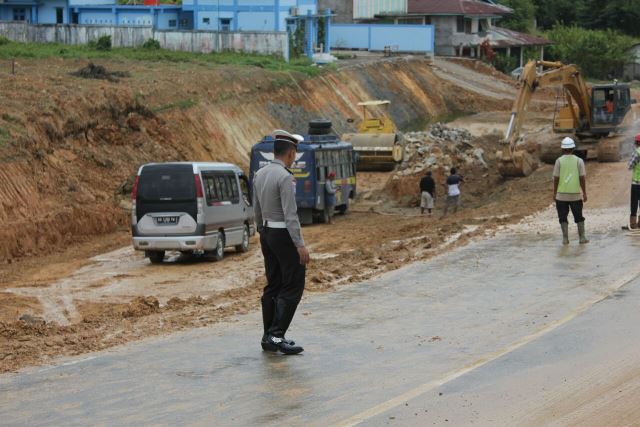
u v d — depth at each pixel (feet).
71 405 38.09
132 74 173.99
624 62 382.22
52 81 151.64
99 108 143.43
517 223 98.02
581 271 69.00
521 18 412.98
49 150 127.13
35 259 98.84
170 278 84.12
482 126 251.19
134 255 100.89
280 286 46.65
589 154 167.12
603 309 55.26
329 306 59.52
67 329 55.47
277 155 45.34
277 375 42.16
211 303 65.16
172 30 225.35
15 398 39.22
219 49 229.04
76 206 116.26
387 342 48.85
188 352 47.06
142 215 92.12
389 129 184.96
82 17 259.19
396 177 167.94
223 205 96.94
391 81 266.98
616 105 164.25
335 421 35.29
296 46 255.91
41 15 260.42
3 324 56.39
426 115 267.80
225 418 36.04
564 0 449.06
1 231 100.12
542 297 60.44
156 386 40.70
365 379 41.27
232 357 45.73
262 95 195.42
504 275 68.85
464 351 46.42
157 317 58.90
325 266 79.20
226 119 174.70
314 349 47.37
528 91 153.79
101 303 71.87
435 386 39.70
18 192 112.78
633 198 86.99
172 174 91.97
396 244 90.48
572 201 80.74
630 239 82.38
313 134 142.41
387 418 35.50
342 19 347.77
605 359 43.60
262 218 45.47
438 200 158.10
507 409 36.45
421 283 67.05
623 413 35.83
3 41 201.05
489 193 154.92
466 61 329.52
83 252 103.81
